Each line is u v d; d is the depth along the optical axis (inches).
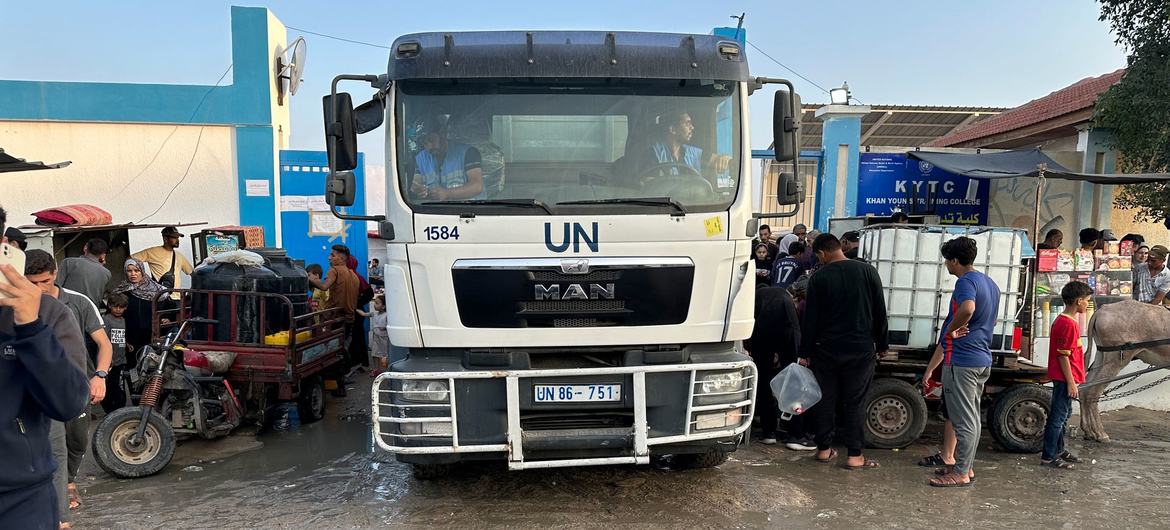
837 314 220.8
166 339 236.4
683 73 185.6
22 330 89.9
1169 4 390.0
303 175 464.1
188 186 446.6
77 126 431.5
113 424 216.1
